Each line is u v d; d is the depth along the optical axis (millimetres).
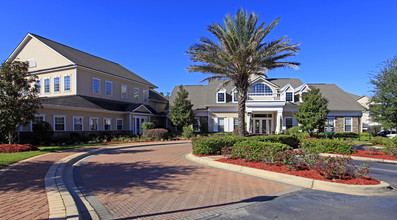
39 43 25312
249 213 4805
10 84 13469
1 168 8672
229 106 29406
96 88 25703
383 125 21781
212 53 17094
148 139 23578
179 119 27672
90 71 24953
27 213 4434
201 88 34938
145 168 9570
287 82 32406
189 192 6246
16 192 5820
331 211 4902
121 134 25469
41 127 17375
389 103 21109
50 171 8250
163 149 16922
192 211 4910
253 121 29672
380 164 10664
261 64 16953
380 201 5555
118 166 10055
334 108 28062
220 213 4805
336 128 28172
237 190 6426
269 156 8797
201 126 29328
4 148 12781
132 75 33969
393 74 20859
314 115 21188
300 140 16109
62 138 19875
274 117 29328
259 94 29188
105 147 16891
